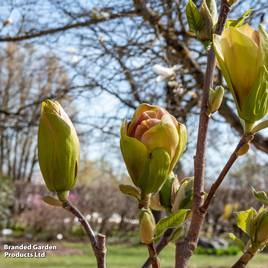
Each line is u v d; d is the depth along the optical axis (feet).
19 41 16.53
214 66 2.82
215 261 38.22
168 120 2.57
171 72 12.17
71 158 2.74
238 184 44.06
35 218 48.24
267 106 2.48
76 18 15.62
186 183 3.10
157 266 2.61
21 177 67.15
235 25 3.09
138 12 14.32
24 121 17.99
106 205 50.60
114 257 38.78
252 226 2.78
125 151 2.60
